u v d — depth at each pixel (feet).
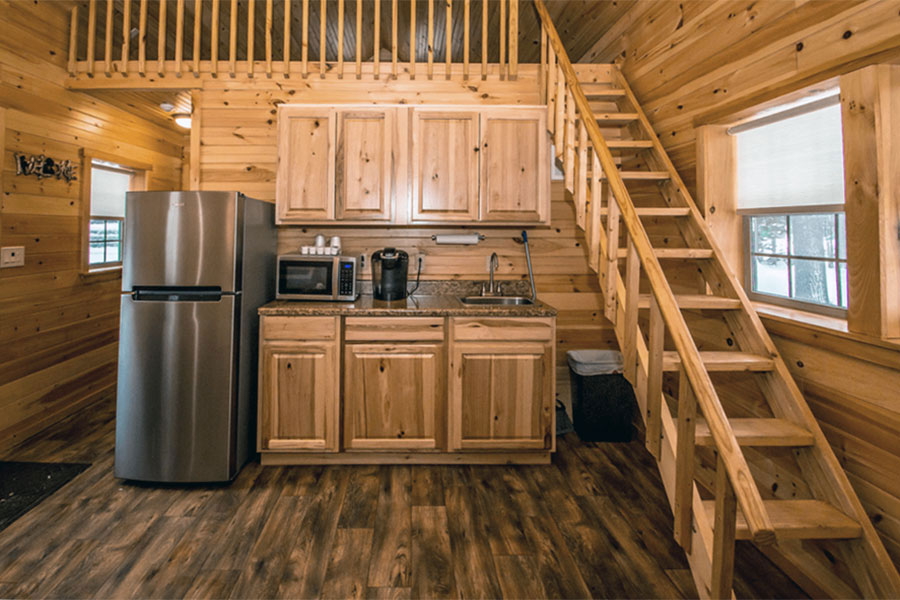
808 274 6.49
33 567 5.75
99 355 12.19
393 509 7.22
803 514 4.97
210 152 10.39
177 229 7.97
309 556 6.06
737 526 4.76
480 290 10.76
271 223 9.73
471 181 9.45
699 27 8.13
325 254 9.75
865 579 4.75
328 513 7.08
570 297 11.07
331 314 8.48
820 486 5.32
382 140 9.39
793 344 6.08
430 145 9.45
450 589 5.52
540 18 10.30
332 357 8.50
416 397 8.62
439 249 10.73
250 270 8.65
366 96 10.43
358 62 10.33
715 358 6.13
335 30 12.94
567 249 11.02
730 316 6.93
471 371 8.61
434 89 10.48
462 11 11.89
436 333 8.61
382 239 10.62
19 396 9.48
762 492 6.54
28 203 9.63
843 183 5.75
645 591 5.52
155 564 5.86
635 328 6.41
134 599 5.27
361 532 6.60
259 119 10.39
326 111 9.36
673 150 8.92
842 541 4.97
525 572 5.82
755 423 5.80
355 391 8.57
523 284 10.92
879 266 4.80
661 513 7.18
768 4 6.56
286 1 10.31
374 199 9.39
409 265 10.68
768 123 6.91
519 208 9.50
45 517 6.86
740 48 7.13
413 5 10.36
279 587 5.50
